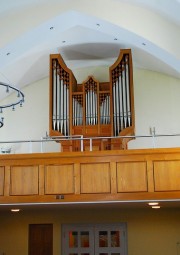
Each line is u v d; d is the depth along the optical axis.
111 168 7.95
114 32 9.34
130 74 10.64
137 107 11.87
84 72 12.38
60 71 10.97
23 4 8.49
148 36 8.88
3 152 11.82
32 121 12.20
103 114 10.78
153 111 11.77
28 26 8.65
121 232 10.27
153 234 10.16
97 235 10.34
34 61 11.17
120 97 10.59
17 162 8.20
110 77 10.84
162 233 10.14
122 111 10.48
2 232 10.54
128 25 8.86
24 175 8.12
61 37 10.34
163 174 7.79
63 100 10.80
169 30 9.01
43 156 8.16
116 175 7.91
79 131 10.68
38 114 12.23
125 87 10.62
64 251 10.33
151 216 10.26
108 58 11.82
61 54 11.49
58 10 8.71
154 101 11.84
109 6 8.91
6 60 9.50
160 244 10.09
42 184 8.05
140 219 10.27
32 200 7.99
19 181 8.11
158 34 8.93
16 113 12.32
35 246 10.48
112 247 10.23
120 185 7.86
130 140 10.96
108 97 10.89
